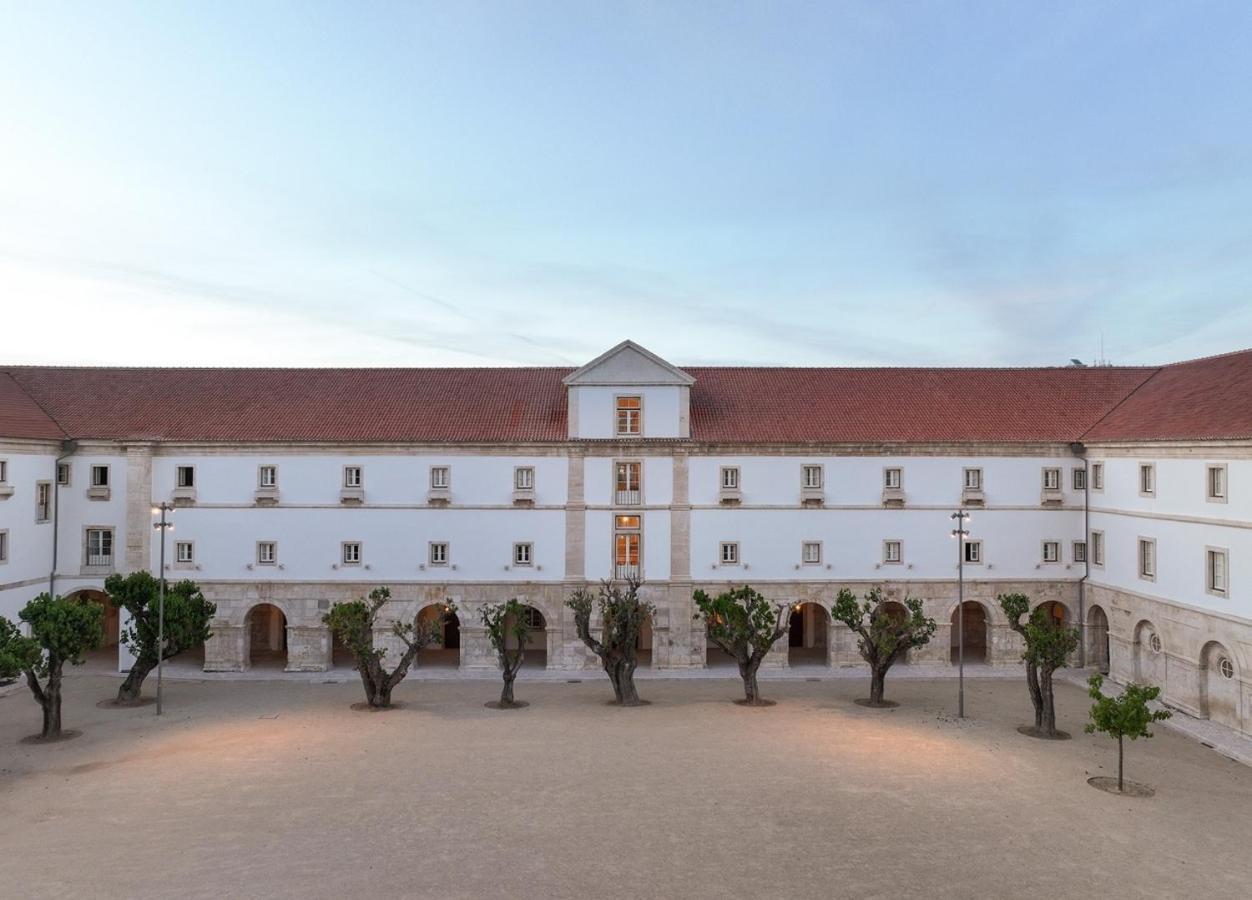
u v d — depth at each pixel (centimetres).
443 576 4959
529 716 3862
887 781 2941
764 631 4250
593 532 4988
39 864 2231
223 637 4953
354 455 4969
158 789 2831
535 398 5391
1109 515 4819
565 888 2098
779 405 5347
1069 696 4403
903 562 5025
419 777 2936
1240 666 3722
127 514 4938
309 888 2086
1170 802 2850
